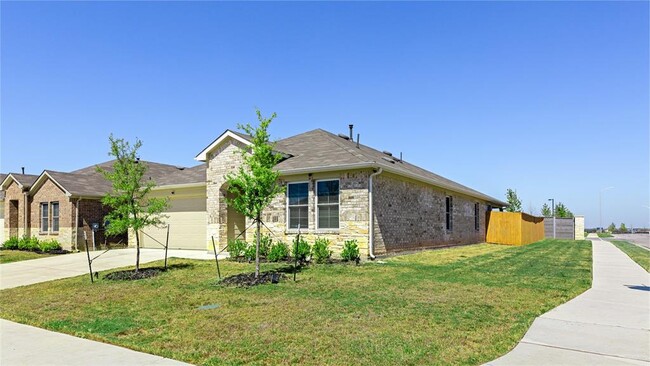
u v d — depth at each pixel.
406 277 11.17
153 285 10.77
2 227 25.34
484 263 14.62
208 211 18.05
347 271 12.16
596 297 9.05
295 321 7.06
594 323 6.99
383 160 17.47
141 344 6.15
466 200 25.25
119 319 7.64
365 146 21.45
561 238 39.94
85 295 9.96
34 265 15.96
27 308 8.94
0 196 25.27
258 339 6.18
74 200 21.11
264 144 11.33
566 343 5.96
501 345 5.84
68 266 15.30
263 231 16.66
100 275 12.80
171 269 13.35
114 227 12.49
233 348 5.83
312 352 5.59
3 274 14.09
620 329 6.65
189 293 9.62
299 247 14.28
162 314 7.91
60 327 7.29
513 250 21.36
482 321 7.00
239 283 10.45
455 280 10.77
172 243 20.50
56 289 10.96
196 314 7.79
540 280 10.98
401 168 17.14
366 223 14.55
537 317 7.34
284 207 16.17
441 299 8.56
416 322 6.92
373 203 14.80
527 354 5.52
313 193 15.66
